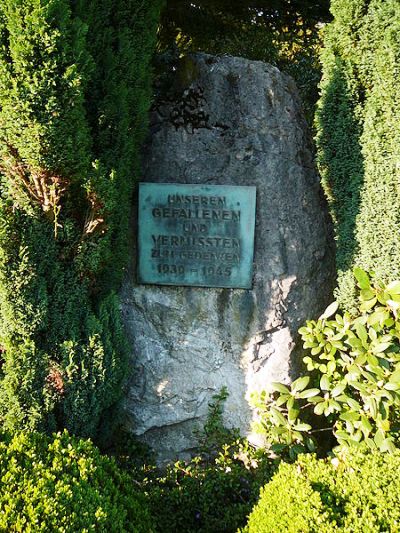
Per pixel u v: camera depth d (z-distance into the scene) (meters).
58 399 2.86
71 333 2.89
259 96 3.38
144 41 3.13
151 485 3.22
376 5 3.01
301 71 5.73
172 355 3.42
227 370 3.41
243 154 3.35
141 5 3.04
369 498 2.25
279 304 3.37
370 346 2.98
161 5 3.26
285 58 6.06
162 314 3.41
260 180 3.34
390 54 2.95
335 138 3.26
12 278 2.71
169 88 3.44
